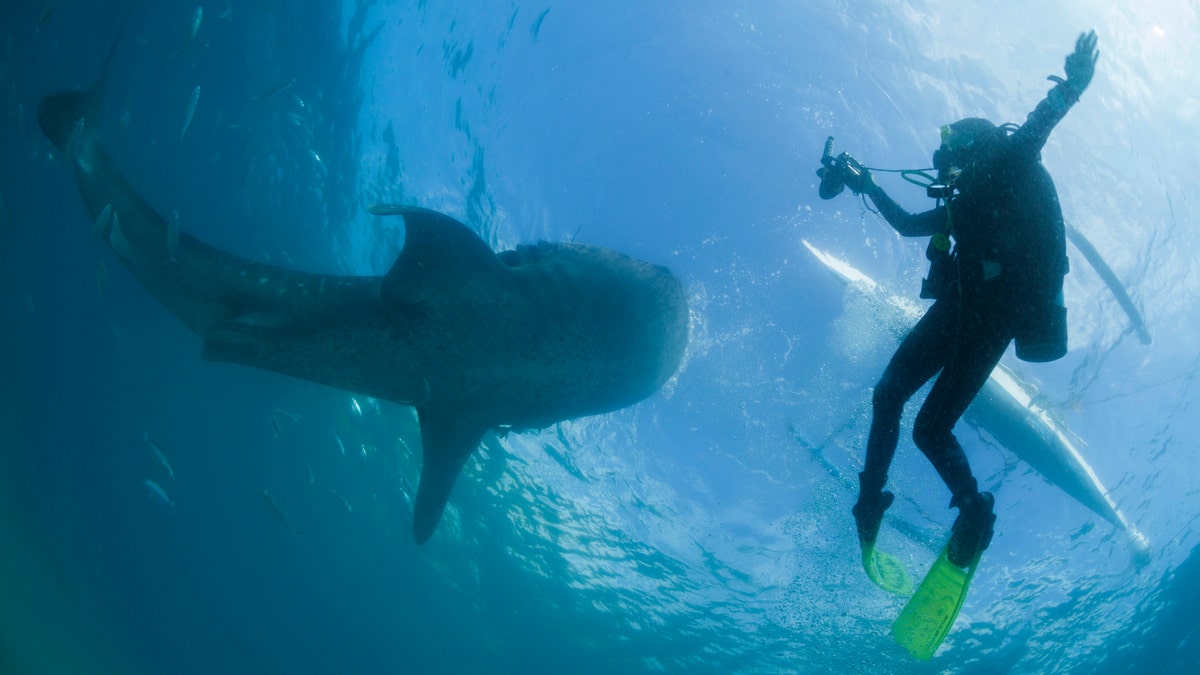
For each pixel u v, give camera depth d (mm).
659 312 5605
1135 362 10438
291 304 5137
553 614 13516
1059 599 11688
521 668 13414
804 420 10273
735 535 11438
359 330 4957
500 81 12320
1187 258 10422
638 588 13055
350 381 5160
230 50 12453
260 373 13828
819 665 12070
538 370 5094
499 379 5066
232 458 14383
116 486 15328
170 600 15406
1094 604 11844
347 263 14039
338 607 14352
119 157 12906
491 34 12234
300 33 12562
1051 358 2455
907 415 9492
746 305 10422
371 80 12859
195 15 6480
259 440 14188
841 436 10102
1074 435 10477
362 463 13719
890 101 10703
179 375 14391
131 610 15766
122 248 5488
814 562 11156
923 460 9758
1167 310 10445
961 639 11781
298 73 12836
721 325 10430
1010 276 2428
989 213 2475
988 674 11688
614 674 13102
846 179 3121
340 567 14250
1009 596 11648
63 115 5770
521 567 13656
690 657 12828
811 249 10422
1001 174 2469
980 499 2447
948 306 2617
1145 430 10695
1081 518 11117
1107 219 10320
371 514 13883
